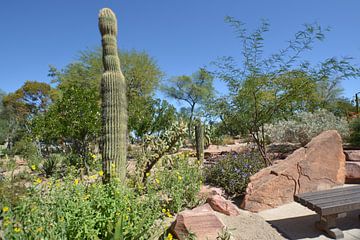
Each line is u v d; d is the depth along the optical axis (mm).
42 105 28922
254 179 4570
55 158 9484
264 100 6082
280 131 8367
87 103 8398
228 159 6574
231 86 6168
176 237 3188
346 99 19938
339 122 8211
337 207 3150
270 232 3432
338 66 5453
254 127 6363
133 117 13000
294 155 4824
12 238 2240
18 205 2639
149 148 6125
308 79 5691
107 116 4293
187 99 30094
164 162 6188
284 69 5789
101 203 2879
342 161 5105
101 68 19266
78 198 2828
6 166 9266
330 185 4867
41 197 2799
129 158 10320
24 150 14180
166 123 13812
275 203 4375
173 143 5895
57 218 2531
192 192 4594
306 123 8281
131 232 2725
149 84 20422
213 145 14859
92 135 8703
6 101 28453
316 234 3361
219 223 3279
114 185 3330
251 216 3967
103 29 4527
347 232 3379
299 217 3920
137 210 3195
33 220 2408
